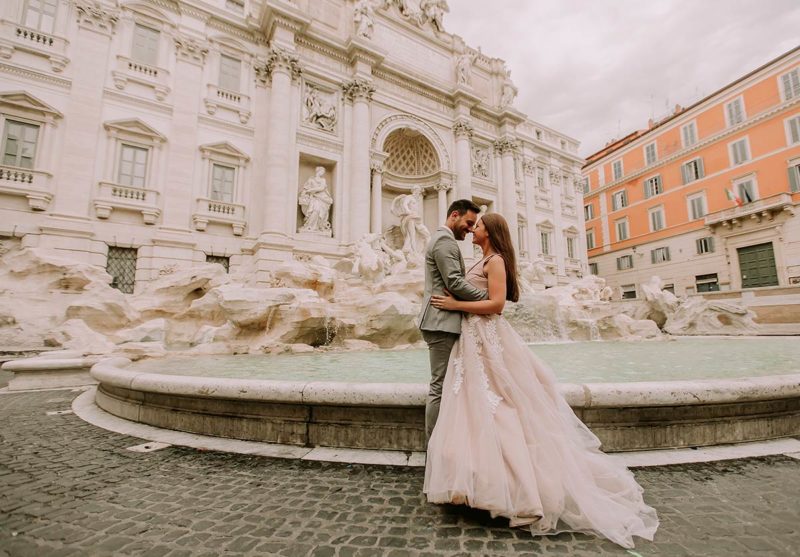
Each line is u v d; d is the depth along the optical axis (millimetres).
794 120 24797
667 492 2359
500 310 2420
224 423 3557
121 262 15977
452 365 2396
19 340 9703
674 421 3084
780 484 2443
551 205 33469
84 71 15812
